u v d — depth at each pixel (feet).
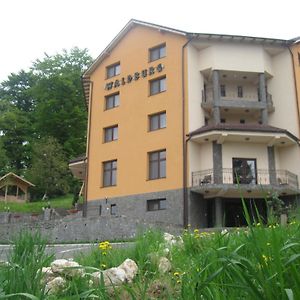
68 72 179.52
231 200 80.18
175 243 20.01
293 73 88.28
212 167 79.46
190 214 75.77
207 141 80.94
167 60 86.53
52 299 9.89
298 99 86.63
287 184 76.89
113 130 92.53
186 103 81.82
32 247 12.85
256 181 80.23
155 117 86.12
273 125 88.69
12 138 177.27
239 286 7.72
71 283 11.00
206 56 86.94
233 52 86.89
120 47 95.66
